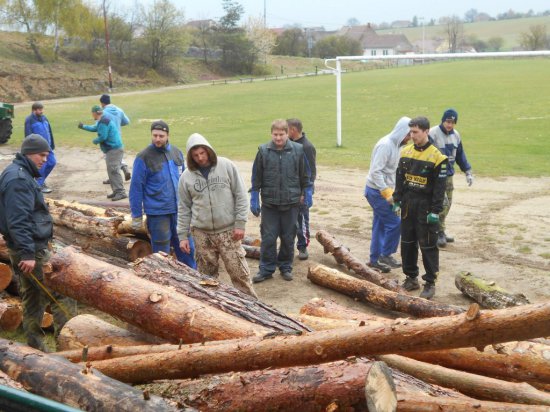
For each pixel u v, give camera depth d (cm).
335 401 357
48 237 596
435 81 5088
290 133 923
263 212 850
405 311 707
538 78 4916
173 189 777
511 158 1850
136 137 2544
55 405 280
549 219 1166
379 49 15450
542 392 416
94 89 6216
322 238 920
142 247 802
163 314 470
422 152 764
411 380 420
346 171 1717
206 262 724
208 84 6869
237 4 8612
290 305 766
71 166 1934
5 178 569
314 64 9694
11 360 414
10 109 2405
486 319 315
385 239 898
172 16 7481
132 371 421
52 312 612
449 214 1223
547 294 794
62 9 6706
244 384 390
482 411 351
